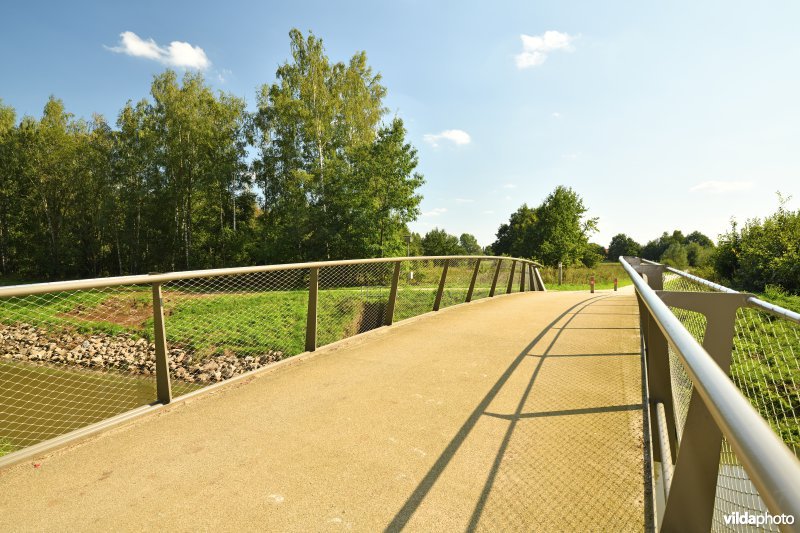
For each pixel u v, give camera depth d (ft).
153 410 10.29
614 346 16.02
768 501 1.44
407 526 6.33
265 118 109.29
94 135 126.31
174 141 111.96
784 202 45.78
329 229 92.79
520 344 16.79
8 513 6.63
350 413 10.33
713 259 55.26
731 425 2.09
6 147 127.95
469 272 29.50
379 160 86.43
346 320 18.81
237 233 116.67
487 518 6.47
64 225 132.46
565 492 7.06
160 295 10.39
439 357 15.06
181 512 6.68
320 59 102.06
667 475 6.46
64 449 8.55
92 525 6.39
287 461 8.15
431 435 9.16
